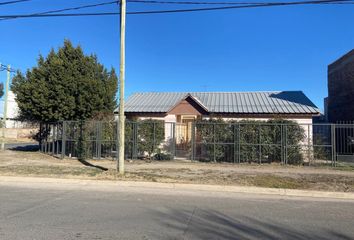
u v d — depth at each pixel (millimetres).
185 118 23688
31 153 22625
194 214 7836
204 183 11820
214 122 18609
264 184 11812
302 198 10281
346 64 25984
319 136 18375
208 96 26312
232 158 18250
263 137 18047
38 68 21984
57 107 21516
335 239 6105
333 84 28594
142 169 15055
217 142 18438
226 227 6754
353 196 10406
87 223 6816
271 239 6016
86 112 22031
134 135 19203
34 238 5785
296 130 17828
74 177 12719
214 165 16938
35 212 7711
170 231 6383
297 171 15039
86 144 19609
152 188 11477
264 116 22500
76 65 21953
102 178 12516
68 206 8414
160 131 19453
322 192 10656
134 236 6020
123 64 13062
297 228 6785
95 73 23000
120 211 7973
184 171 14617
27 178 12594
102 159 19078
